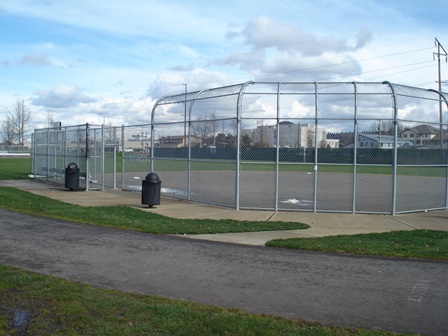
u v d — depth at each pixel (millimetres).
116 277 6938
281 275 7273
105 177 26016
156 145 19469
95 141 20812
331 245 9508
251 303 5922
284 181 27969
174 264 7773
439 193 20609
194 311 5426
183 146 17688
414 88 15242
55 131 23828
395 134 14320
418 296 6395
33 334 4738
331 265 7984
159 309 5445
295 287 6664
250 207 15305
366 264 8117
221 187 22438
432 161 15938
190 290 6398
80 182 22609
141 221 12125
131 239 9789
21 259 7906
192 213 13945
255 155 14969
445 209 16094
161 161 22938
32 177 27109
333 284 6863
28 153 72812
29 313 5281
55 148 23812
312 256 8609
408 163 15172
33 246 8945
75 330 4836
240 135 14898
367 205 16844
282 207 15906
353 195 14516
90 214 13039
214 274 7227
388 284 6926
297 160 14773
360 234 11031
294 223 12234
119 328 4895
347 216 13984
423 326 5297
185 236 10297
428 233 11211
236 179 14906
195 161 16922
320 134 14703
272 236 10508
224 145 15422
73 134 22422
